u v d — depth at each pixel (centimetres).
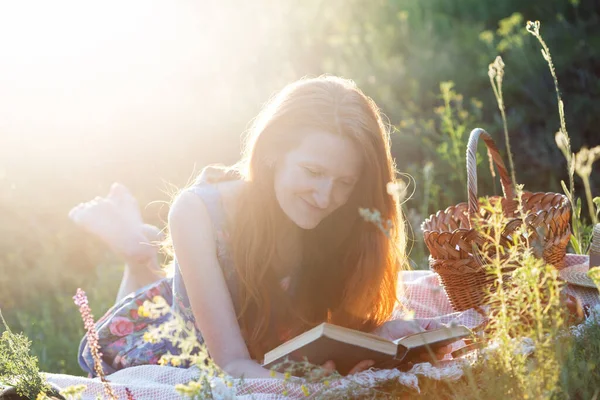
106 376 233
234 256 241
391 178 240
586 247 306
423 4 698
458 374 190
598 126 529
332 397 189
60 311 429
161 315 273
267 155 231
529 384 167
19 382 204
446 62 602
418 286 292
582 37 588
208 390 179
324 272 253
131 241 350
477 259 238
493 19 676
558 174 505
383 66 603
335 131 222
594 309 221
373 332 254
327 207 228
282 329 253
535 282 177
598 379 192
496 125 532
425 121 559
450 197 469
